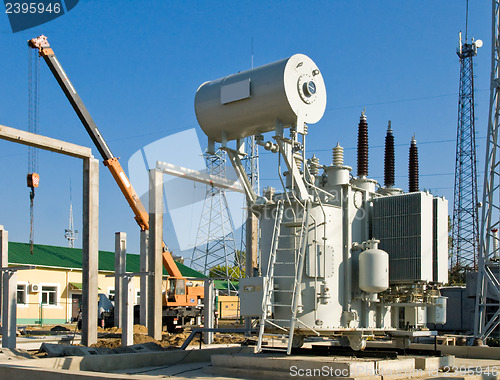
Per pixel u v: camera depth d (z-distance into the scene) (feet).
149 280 70.79
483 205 68.28
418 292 46.21
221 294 167.12
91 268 55.47
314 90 43.34
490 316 85.87
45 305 128.67
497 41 69.26
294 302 39.83
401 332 45.60
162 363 46.11
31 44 85.71
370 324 45.16
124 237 88.43
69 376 33.63
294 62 42.50
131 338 55.62
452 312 92.89
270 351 44.19
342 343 46.52
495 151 68.59
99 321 98.73
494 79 68.85
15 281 52.95
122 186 97.40
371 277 43.24
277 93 41.57
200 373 39.40
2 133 49.24
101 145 96.53
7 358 43.73
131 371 41.81
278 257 43.60
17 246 136.67
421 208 45.39
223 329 46.42
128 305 55.83
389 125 55.52
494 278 67.51
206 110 45.27
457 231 165.17
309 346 55.93
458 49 163.84
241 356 38.52
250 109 43.11
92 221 55.98
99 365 42.45
